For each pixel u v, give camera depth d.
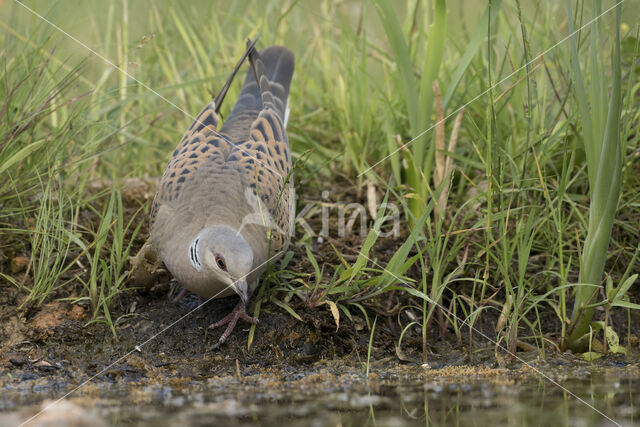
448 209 11.14
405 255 9.51
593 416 7.42
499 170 10.40
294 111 13.26
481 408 7.68
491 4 10.52
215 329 9.66
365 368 9.17
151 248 9.95
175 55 14.21
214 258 8.96
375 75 15.03
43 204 9.95
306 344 9.45
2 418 7.33
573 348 9.65
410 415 7.47
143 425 7.08
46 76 11.84
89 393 8.21
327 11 13.86
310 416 7.41
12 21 13.12
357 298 9.77
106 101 12.70
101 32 14.94
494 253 10.39
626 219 10.95
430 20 14.70
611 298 9.42
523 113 11.22
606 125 8.95
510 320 9.65
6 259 10.24
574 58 9.30
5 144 10.19
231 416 7.38
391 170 11.97
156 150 12.77
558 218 9.96
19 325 9.54
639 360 9.43
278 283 9.83
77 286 10.14
